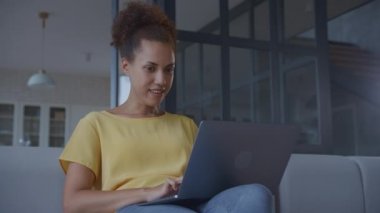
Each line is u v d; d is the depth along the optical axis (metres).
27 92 7.48
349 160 2.19
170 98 2.32
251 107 2.58
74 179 1.22
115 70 2.38
